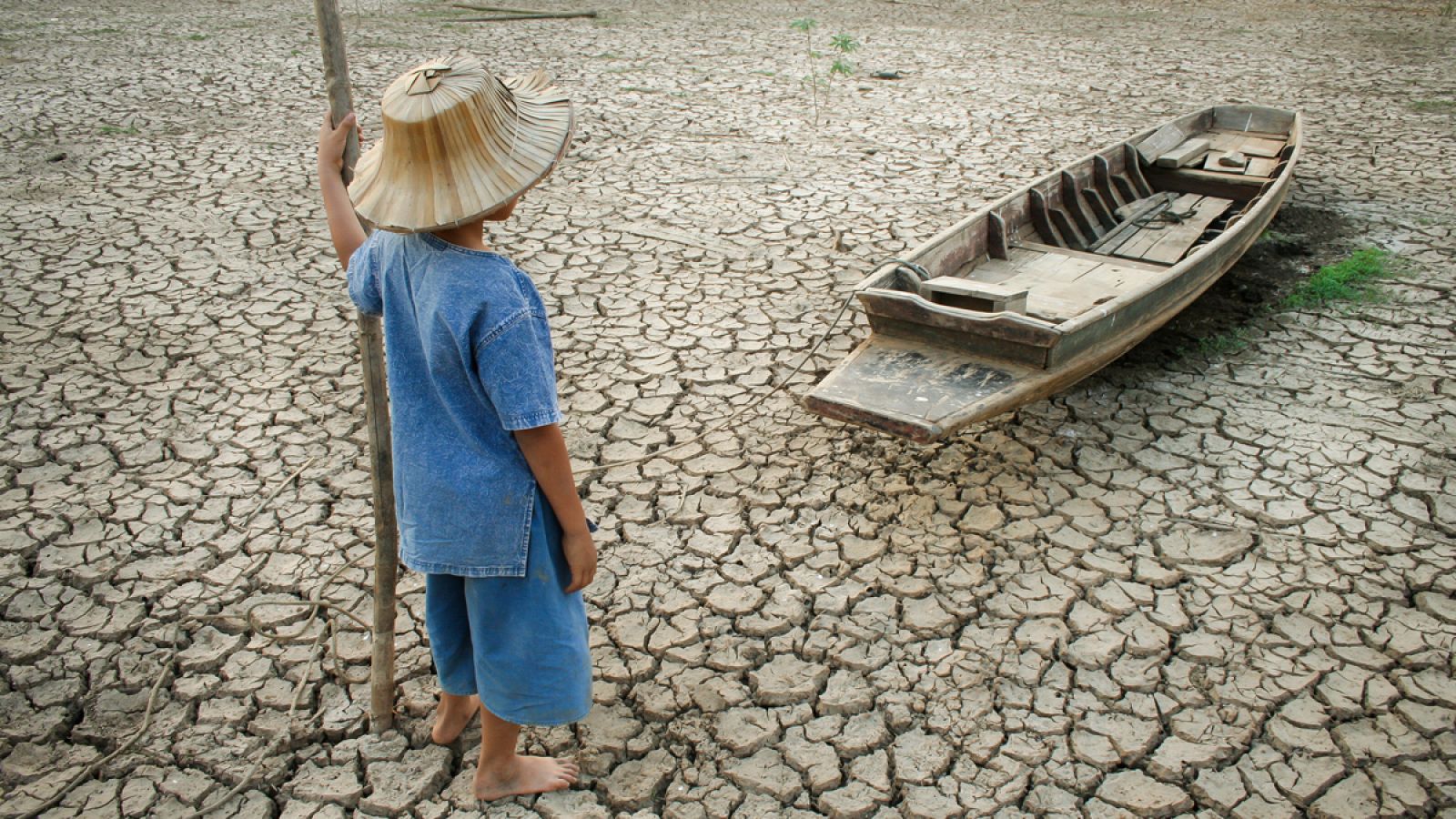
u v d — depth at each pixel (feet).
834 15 49.98
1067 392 15.51
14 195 23.59
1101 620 10.99
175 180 24.89
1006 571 11.76
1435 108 31.12
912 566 11.88
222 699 10.00
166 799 8.95
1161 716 9.77
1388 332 17.28
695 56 40.19
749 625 11.03
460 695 8.77
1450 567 11.59
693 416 15.12
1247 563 11.76
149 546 12.16
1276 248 21.21
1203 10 50.31
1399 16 46.93
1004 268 17.47
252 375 16.07
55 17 46.09
